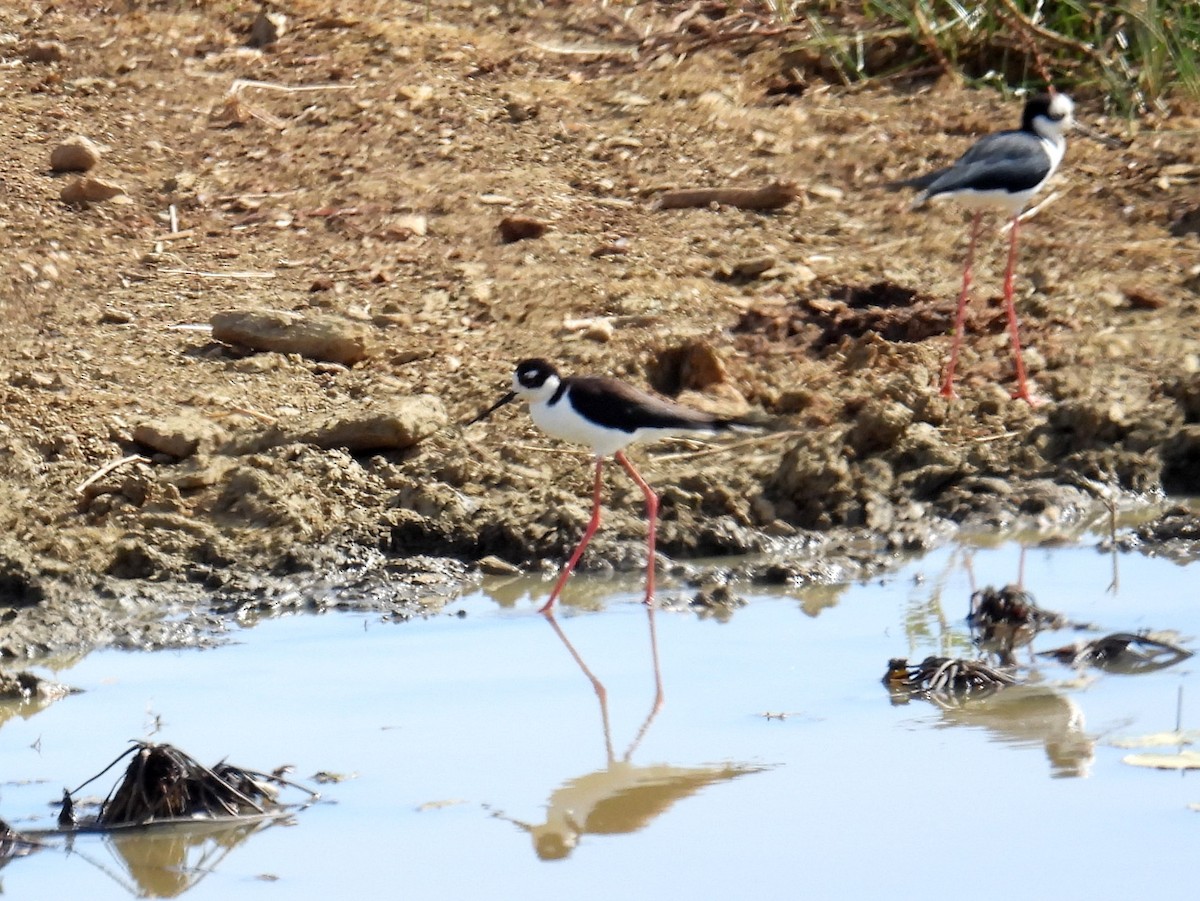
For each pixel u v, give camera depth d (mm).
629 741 8688
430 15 19859
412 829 7715
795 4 19594
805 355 14148
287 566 11508
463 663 9906
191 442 12469
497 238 15711
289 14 19688
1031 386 13805
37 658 10219
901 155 17109
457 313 14602
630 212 16281
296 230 15938
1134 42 18438
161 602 11039
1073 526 12352
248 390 13398
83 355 13828
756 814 7801
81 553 11414
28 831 7844
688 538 11938
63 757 8633
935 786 8055
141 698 9398
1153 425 13102
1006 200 13445
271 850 7555
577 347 13898
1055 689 9383
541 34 19516
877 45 18844
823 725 8883
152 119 17734
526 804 7949
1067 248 15664
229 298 14789
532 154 17172
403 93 18000
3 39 19234
